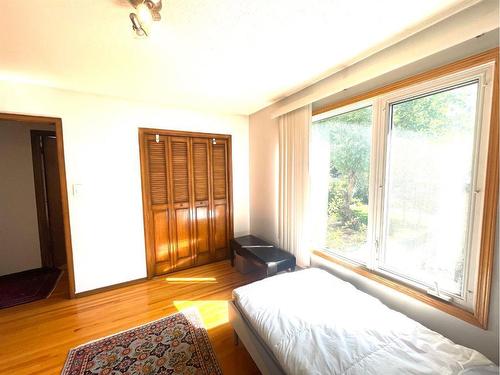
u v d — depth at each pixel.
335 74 1.97
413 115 1.54
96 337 1.87
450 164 1.37
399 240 1.67
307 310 1.46
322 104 2.18
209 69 1.88
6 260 3.02
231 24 1.30
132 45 1.51
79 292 2.48
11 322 2.07
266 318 1.41
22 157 3.06
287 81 2.15
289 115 2.55
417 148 1.53
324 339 1.21
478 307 1.22
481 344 1.22
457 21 1.23
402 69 1.53
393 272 1.71
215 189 3.36
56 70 1.87
